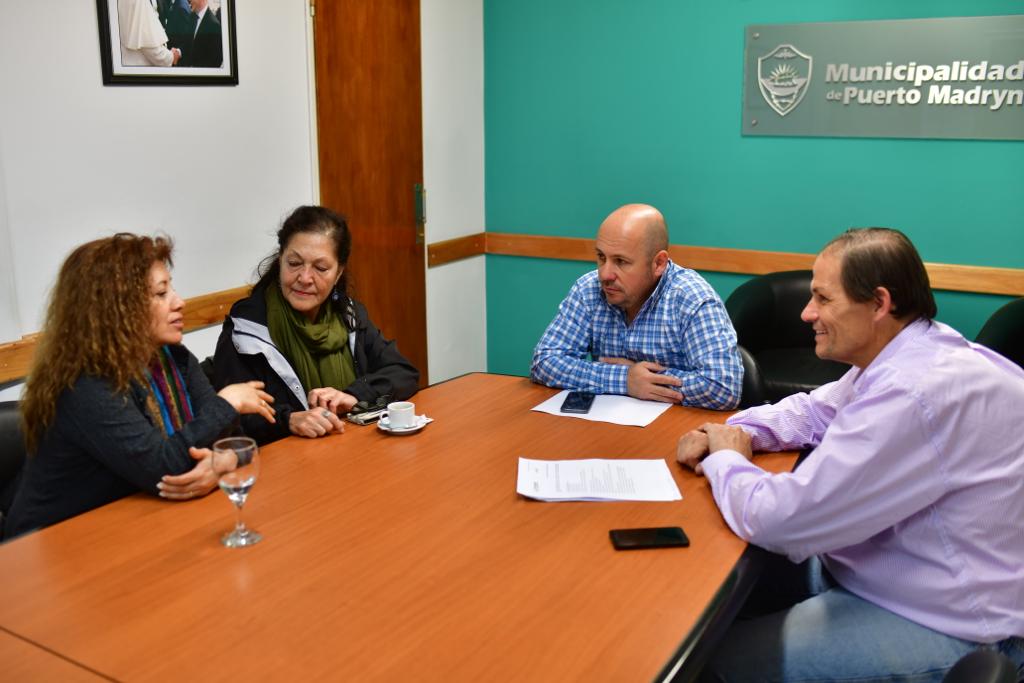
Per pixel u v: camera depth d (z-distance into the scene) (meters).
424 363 4.67
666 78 4.38
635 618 1.38
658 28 4.34
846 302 1.71
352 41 3.92
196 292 3.36
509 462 1.99
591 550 1.59
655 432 2.18
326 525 1.68
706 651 1.32
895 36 3.87
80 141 2.89
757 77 4.17
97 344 1.79
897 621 1.65
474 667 1.25
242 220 3.51
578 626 1.35
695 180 4.43
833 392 2.06
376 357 2.60
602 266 2.49
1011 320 3.37
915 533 1.64
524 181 4.87
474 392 2.54
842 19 3.97
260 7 3.46
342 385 2.52
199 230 3.34
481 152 4.93
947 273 3.96
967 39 3.75
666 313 2.53
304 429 2.16
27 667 1.25
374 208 4.17
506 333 5.13
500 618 1.37
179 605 1.41
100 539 1.63
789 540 1.62
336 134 3.90
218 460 1.56
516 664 1.25
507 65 4.77
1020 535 1.60
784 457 2.04
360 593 1.44
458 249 4.82
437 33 4.45
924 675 1.59
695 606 1.41
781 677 1.62
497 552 1.58
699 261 4.48
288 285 2.37
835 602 1.72
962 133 3.84
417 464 1.98
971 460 1.58
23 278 2.78
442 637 1.32
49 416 1.82
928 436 1.58
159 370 2.01
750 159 4.28
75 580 1.49
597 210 4.70
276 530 1.67
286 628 1.34
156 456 1.79
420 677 1.22
